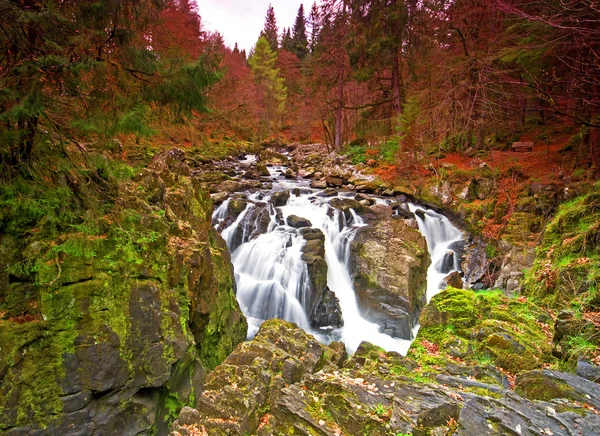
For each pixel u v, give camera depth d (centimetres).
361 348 654
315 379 469
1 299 433
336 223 1291
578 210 858
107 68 479
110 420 465
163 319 532
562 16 716
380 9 1991
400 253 1109
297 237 1159
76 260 475
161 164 774
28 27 412
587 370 445
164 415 536
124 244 523
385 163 2014
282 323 672
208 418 445
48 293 449
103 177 553
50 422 429
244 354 554
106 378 462
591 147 1195
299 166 2553
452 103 1361
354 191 1736
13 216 452
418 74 2034
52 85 438
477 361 541
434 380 487
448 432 355
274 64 5153
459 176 1557
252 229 1219
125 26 505
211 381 507
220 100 2495
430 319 659
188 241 648
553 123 1686
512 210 1287
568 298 670
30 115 381
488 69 1156
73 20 450
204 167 2112
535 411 375
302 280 1030
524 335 580
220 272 786
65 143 486
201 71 532
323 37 2573
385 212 1370
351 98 2778
